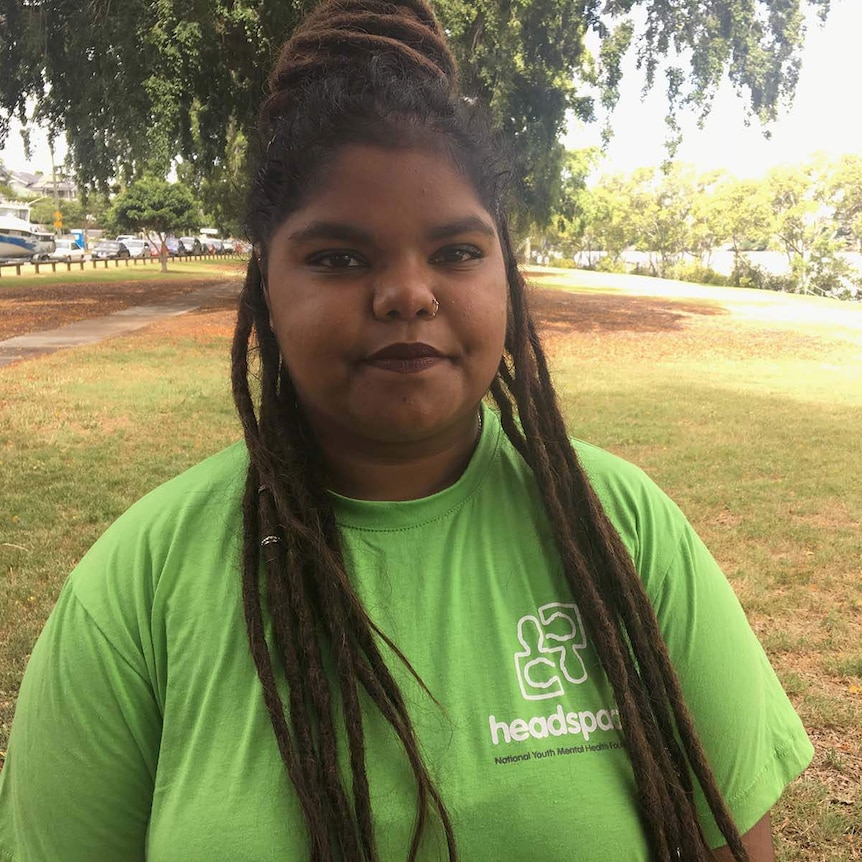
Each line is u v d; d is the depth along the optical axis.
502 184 1.18
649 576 1.21
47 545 5.66
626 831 1.06
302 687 1.04
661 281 54.16
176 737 1.07
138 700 1.11
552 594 1.15
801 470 8.26
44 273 43.59
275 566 1.10
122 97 18.09
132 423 9.46
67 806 1.10
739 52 21.45
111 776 1.10
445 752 1.04
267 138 1.15
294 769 1.01
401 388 1.04
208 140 20.52
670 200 73.00
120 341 17.08
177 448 8.37
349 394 1.06
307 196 1.05
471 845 1.02
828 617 4.96
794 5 21.34
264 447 1.15
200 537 1.16
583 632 1.13
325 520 1.14
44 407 10.22
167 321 21.19
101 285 34.94
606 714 1.10
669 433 9.70
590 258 85.44
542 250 80.50
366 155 1.04
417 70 1.12
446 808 1.02
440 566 1.14
